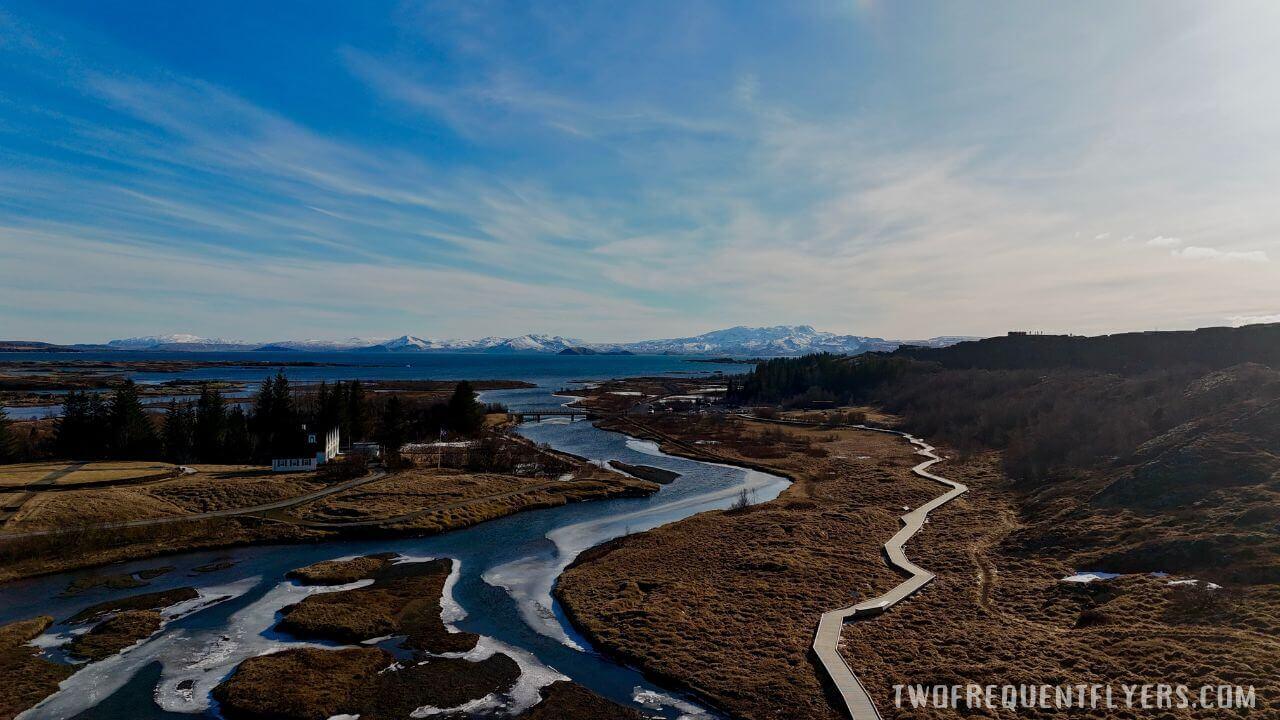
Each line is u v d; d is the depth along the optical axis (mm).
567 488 85188
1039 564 49844
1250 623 34188
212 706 32969
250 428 98438
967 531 60375
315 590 49344
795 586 47500
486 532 67438
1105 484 63344
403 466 92875
